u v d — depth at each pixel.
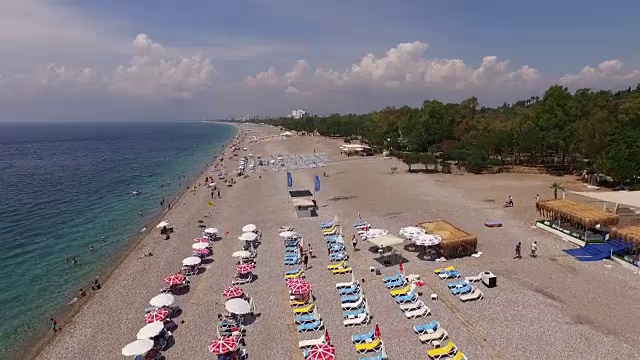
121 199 67.75
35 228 51.22
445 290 28.64
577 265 31.98
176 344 23.62
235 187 71.69
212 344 21.45
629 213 42.34
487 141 80.50
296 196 59.31
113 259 39.84
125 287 32.22
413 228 36.25
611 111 72.38
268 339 23.67
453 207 50.97
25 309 30.33
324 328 24.50
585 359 20.67
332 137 195.62
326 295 28.69
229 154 130.75
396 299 27.16
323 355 20.19
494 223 42.47
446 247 33.94
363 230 42.44
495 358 20.97
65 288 33.75
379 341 22.16
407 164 89.38
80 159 135.00
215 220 49.88
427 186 65.38
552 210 39.19
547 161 84.75
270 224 46.97
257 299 28.53
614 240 34.84
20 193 74.38
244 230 41.28
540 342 22.19
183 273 33.72
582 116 78.19
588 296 27.00
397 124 131.62
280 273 32.88
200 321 26.11
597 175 62.62
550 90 80.88
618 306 25.59
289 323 25.30
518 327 23.69
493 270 31.72
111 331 25.94
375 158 106.69
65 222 53.84
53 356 23.64
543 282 29.28
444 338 22.75
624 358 20.62
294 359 21.70
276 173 85.88
